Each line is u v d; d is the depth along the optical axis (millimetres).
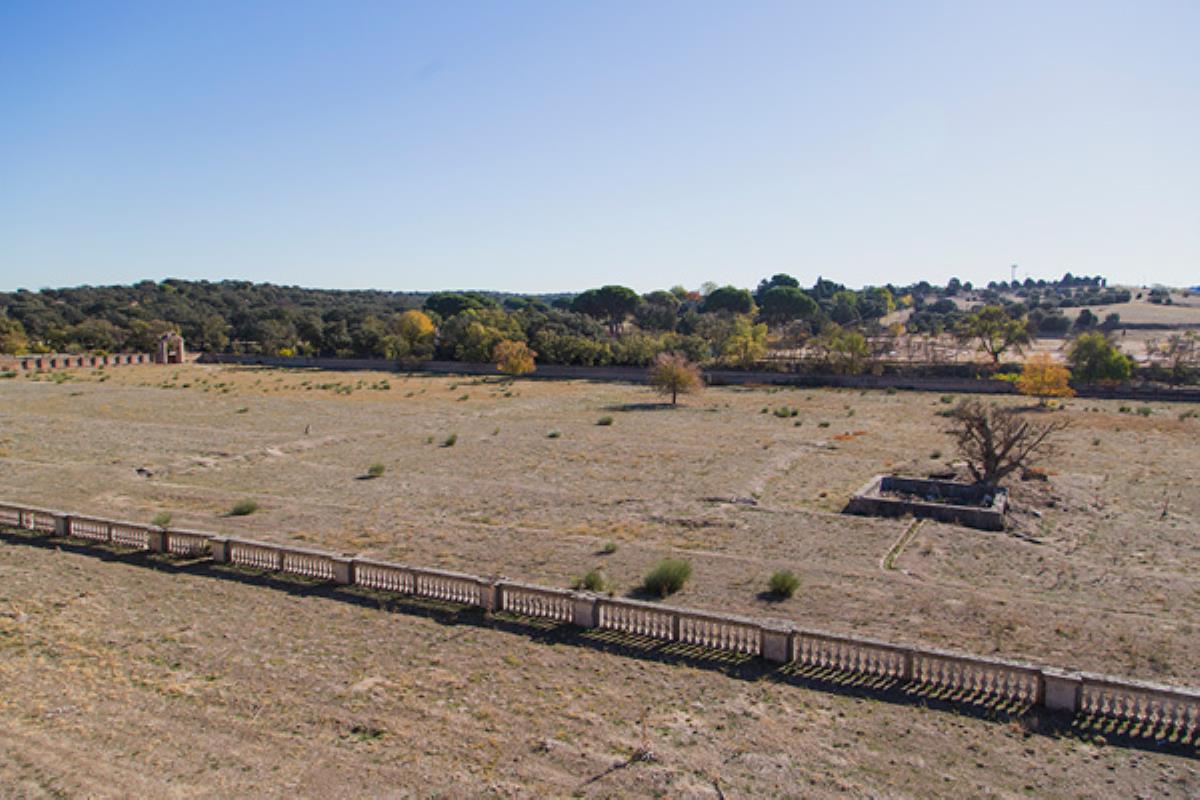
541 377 101938
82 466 41812
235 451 47250
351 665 16281
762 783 12000
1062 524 29859
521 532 28281
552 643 17562
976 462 40312
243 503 31797
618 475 40281
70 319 166375
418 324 119000
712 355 107500
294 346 132875
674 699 14898
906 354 107875
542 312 179000
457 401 75875
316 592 20844
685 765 12508
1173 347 87688
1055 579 23266
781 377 90938
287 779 12000
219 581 21703
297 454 46812
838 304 198125
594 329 139375
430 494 35625
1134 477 38531
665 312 163750
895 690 15320
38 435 53031
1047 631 18719
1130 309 183625
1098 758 12820
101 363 118000
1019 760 12750
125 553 24297
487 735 13422
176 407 69875
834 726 13875
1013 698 14891
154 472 40344
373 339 120250
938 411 65562
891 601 20906
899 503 31438
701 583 22469
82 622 18609
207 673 15820
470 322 116562
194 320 156250
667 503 33750
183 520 30062
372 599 20328
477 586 19641
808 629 16672
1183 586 22484
